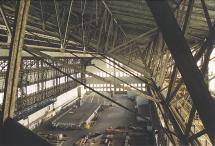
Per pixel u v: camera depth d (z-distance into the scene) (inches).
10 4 312.3
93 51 494.6
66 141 1197.7
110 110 1768.0
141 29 599.5
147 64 699.4
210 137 91.4
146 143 1106.1
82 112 1614.2
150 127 1230.9
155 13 80.0
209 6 290.5
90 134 1274.6
